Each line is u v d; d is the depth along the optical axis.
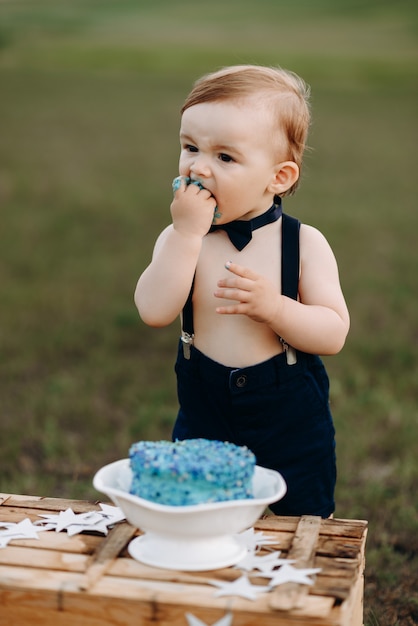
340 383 5.38
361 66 25.95
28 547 2.14
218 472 1.95
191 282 2.35
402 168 14.09
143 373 5.72
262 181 2.32
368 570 3.33
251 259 2.42
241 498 1.99
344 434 4.58
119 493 1.96
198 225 2.29
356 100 21.08
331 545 2.14
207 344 2.45
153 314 2.34
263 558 2.05
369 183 12.93
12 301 7.27
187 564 2.00
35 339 6.34
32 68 26.33
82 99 21.19
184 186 2.30
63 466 4.32
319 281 2.44
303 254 2.46
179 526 1.94
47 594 1.91
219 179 2.28
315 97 21.28
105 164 14.14
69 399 5.19
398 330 6.50
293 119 2.33
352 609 2.00
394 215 10.90
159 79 24.53
